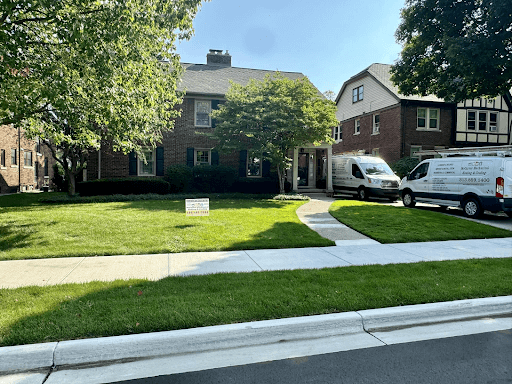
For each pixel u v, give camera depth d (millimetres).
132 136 10078
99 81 8109
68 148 17281
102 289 5098
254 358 3637
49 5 6895
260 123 18344
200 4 8984
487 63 15180
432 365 3494
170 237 8906
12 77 7625
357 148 31391
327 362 3555
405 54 19438
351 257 7496
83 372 3355
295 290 5117
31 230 9531
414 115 25594
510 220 12539
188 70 24688
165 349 3725
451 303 4734
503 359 3619
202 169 20453
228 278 5730
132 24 8188
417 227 10781
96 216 11844
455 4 16688
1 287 5273
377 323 4398
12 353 3400
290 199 18703
